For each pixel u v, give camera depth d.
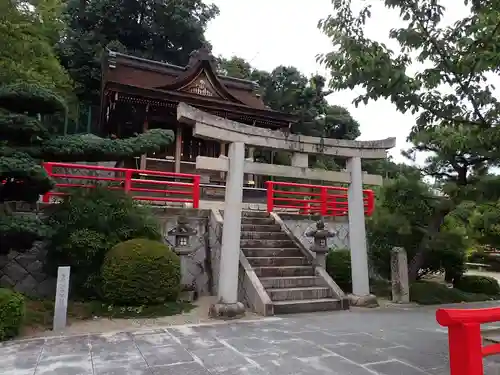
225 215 7.48
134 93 15.14
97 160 7.31
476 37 4.41
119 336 5.74
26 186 6.60
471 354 2.46
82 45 23.12
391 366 4.57
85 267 7.57
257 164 7.88
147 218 8.42
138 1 25.22
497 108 4.45
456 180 10.45
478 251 23.08
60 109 6.91
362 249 8.92
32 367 4.34
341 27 4.73
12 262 7.83
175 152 16.95
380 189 11.13
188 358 4.73
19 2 9.51
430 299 9.93
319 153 8.55
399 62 4.66
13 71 8.78
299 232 11.68
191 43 27.34
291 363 4.60
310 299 8.30
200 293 9.23
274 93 27.17
